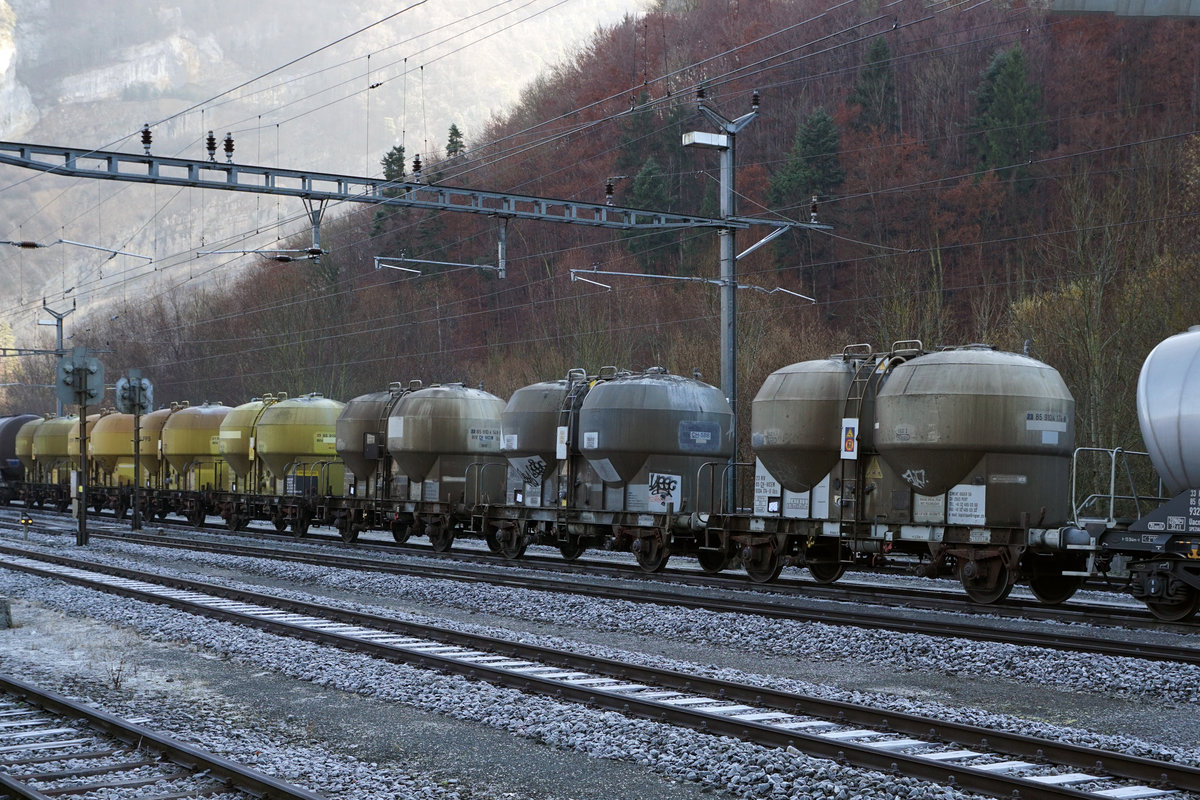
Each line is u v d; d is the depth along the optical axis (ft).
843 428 70.03
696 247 222.07
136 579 77.77
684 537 81.97
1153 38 179.22
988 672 44.68
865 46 229.25
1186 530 53.67
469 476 103.30
